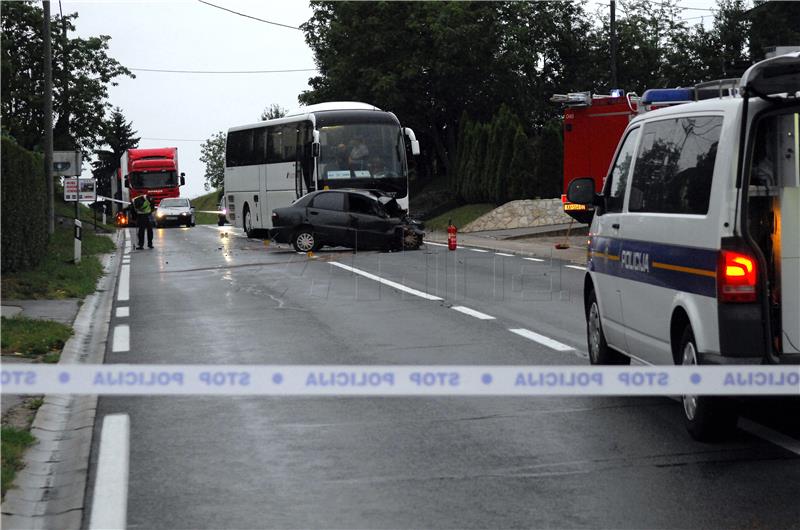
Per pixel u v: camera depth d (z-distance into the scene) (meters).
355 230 63.44
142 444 17.11
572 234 76.31
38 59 126.88
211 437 17.52
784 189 15.55
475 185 106.69
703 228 15.88
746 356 15.19
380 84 125.06
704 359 15.54
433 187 136.62
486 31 128.00
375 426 18.05
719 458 15.45
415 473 15.07
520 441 16.80
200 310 35.53
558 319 31.47
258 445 16.91
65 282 43.53
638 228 18.77
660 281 17.55
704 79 125.69
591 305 22.27
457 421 18.30
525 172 97.56
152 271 53.25
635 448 16.17
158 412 19.48
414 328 29.92
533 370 15.30
